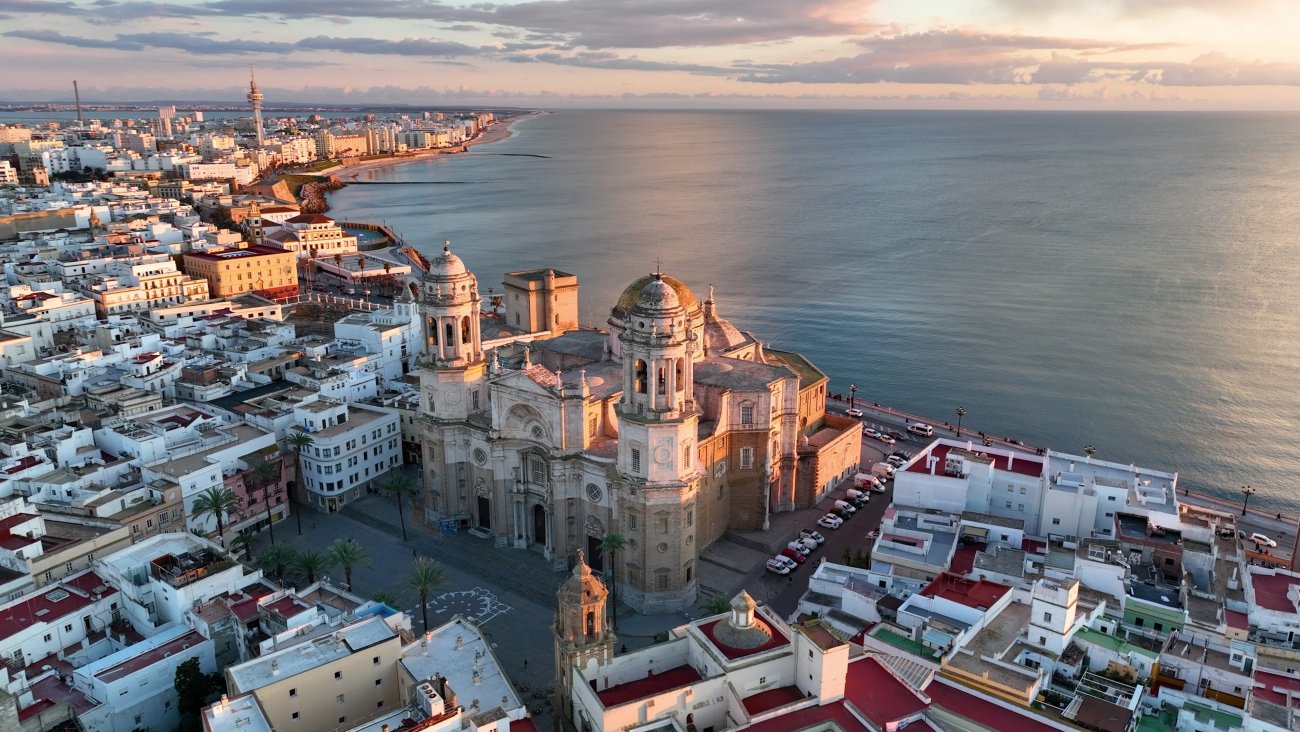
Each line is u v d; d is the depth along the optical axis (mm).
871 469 178000
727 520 153250
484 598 134750
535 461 141250
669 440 125188
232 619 109625
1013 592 108625
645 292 122625
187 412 167500
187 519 140500
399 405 178125
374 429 167375
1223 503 170250
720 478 149000
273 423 163625
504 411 142375
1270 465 191250
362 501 164750
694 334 127250
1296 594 104625
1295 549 126688
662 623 129250
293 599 112688
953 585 111750
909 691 92250
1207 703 91750
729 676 92500
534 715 108438
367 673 96438
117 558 119000
